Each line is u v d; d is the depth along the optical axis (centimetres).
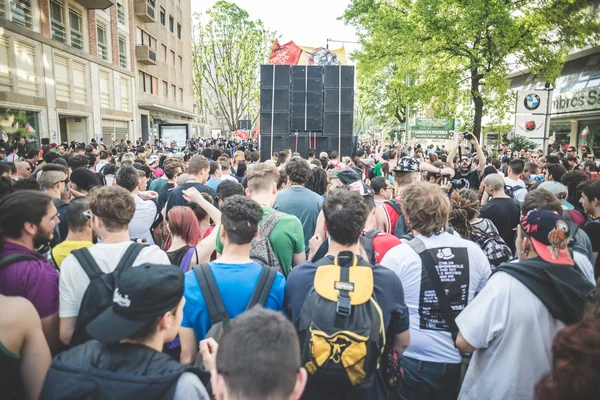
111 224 255
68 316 228
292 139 1252
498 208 494
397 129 4022
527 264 212
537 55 1620
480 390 215
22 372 195
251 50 4550
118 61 2673
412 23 1728
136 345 160
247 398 120
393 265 254
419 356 250
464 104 1906
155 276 165
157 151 2283
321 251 303
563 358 120
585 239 324
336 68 1229
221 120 6162
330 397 192
